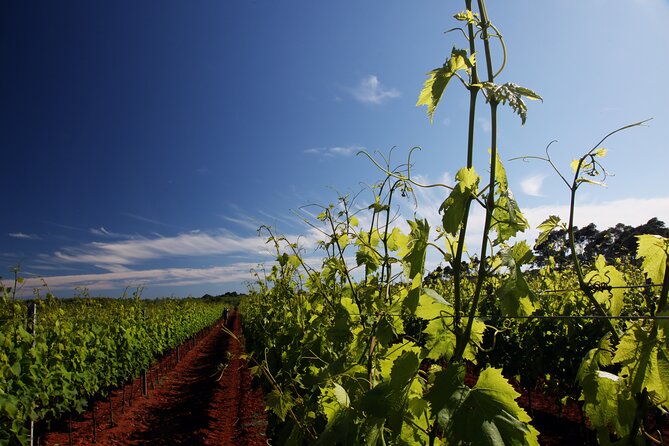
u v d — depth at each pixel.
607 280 1.68
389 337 2.11
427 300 1.68
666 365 1.35
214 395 9.37
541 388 6.91
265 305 7.33
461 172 1.38
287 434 2.59
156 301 16.86
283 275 5.64
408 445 1.81
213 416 7.91
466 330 1.37
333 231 2.91
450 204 1.39
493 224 1.34
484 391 1.29
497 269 1.41
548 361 5.69
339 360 2.42
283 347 4.96
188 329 17.73
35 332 5.69
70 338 6.96
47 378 5.73
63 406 6.39
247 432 6.68
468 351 1.70
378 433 1.71
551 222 1.65
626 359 1.43
